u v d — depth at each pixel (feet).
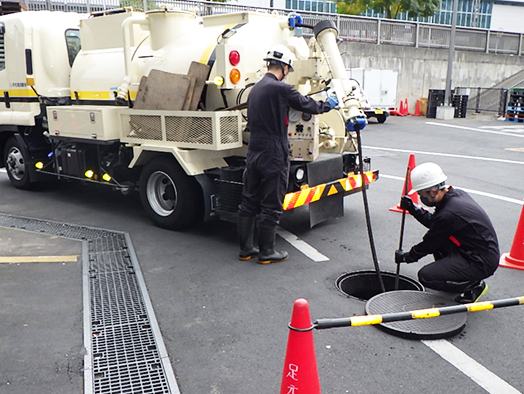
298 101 13.93
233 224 19.45
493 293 13.37
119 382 9.34
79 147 21.36
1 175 29.68
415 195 22.26
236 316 11.94
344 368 9.78
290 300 12.81
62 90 22.50
